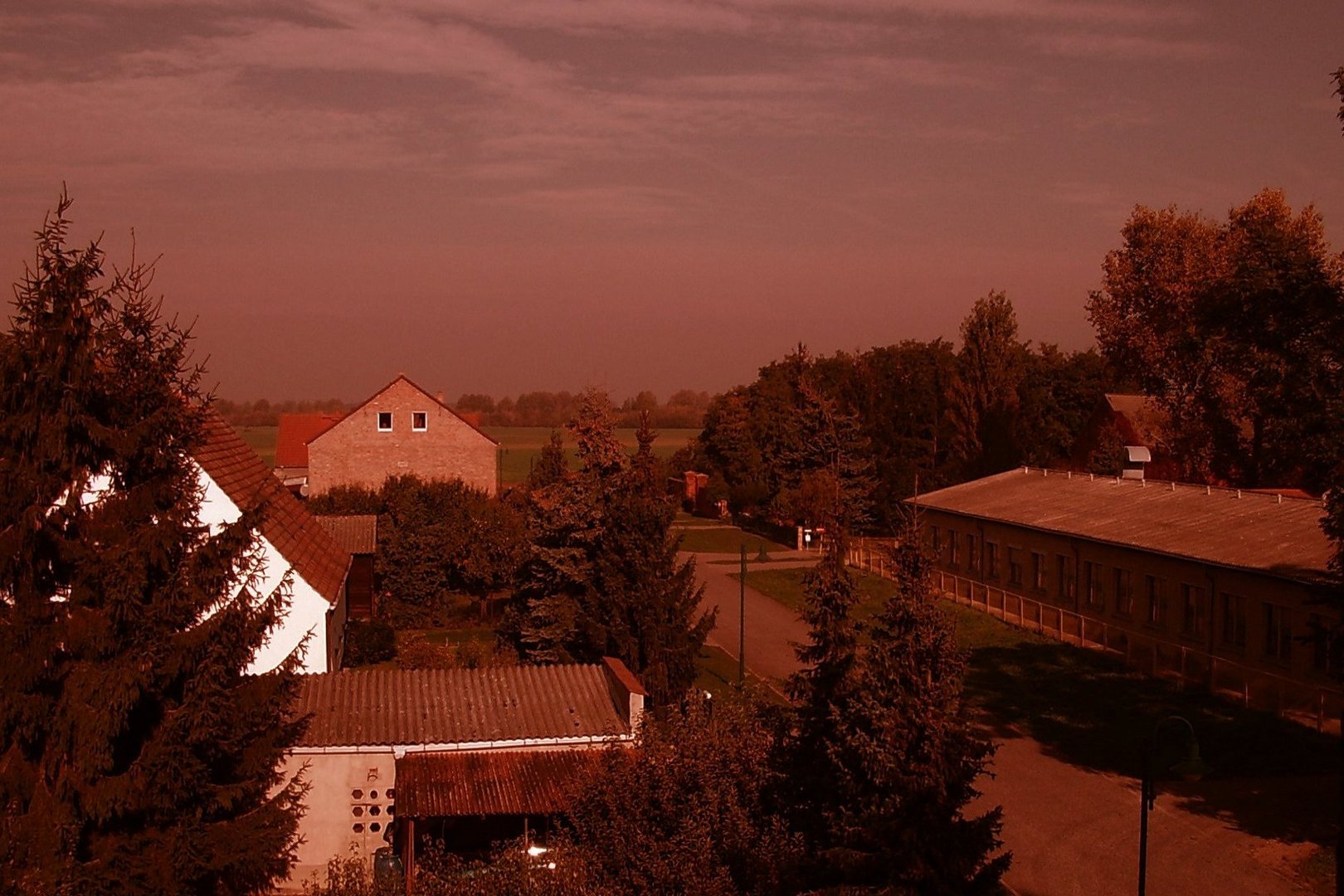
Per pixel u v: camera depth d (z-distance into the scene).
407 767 20.17
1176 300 54.97
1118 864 19.88
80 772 14.65
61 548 15.10
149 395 16.27
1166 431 58.56
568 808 18.11
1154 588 35.09
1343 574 20.14
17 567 14.91
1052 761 25.72
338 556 30.91
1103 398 70.12
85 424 15.31
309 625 24.14
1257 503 36.09
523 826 20.34
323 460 66.12
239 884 17.42
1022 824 21.83
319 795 20.38
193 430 16.83
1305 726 27.02
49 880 14.00
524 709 21.77
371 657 38.09
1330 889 18.64
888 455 76.75
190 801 15.95
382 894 16.41
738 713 19.31
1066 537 39.78
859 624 17.66
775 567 58.34
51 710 14.72
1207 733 27.09
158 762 14.83
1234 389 52.94
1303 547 30.44
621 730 20.89
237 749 16.73
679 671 28.88
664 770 17.69
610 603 29.81
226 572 16.36
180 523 16.09
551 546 33.94
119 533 15.57
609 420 34.34
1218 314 24.19
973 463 69.44
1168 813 22.20
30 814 14.30
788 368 92.31
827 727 17.03
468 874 16.66
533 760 20.53
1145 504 40.38
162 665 15.33
